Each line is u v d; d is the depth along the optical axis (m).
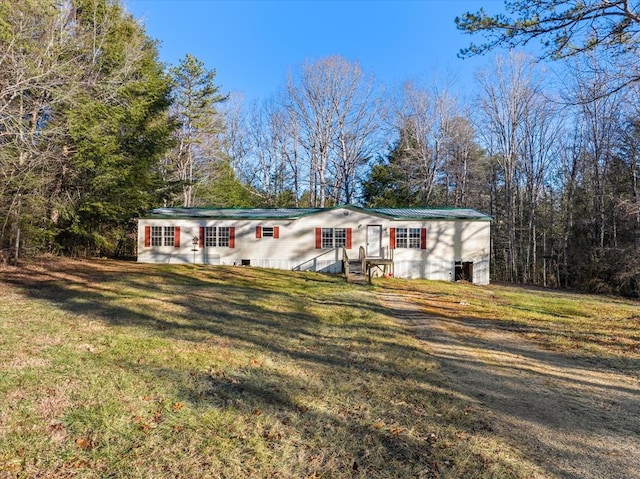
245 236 20.59
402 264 19.73
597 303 14.07
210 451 3.29
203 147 31.61
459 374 5.68
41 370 4.75
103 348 5.81
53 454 3.11
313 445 3.50
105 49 16.31
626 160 19.69
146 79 18.94
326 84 34.00
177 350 5.93
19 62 11.34
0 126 12.21
